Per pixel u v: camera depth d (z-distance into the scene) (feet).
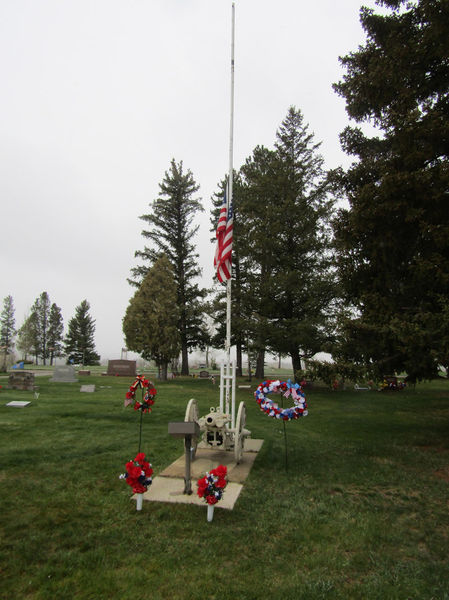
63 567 11.14
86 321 230.89
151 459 22.03
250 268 82.89
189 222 108.37
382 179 27.25
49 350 248.32
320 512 15.78
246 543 13.00
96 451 22.90
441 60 26.78
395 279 28.12
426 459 24.16
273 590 10.50
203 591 10.32
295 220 71.15
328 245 65.82
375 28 30.07
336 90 33.30
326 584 10.75
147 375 113.70
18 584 10.36
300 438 29.73
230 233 26.04
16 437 25.20
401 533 14.16
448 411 45.01
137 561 11.65
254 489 18.01
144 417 34.76
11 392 49.98
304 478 20.04
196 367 192.54
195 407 22.97
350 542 13.26
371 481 19.79
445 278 23.52
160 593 10.19
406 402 52.75
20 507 14.98
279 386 21.30
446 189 25.02
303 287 69.10
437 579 11.19
